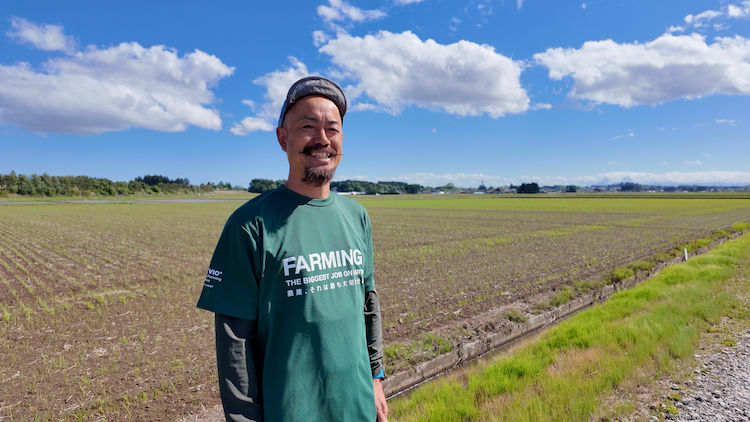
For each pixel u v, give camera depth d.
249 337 1.55
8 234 23.91
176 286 10.49
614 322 6.30
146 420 4.16
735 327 6.09
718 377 4.50
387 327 7.04
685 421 3.67
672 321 6.09
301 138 1.65
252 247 1.53
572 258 14.45
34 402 4.50
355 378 1.69
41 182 125.00
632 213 44.88
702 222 31.52
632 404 3.95
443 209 58.19
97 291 9.94
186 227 28.64
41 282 10.90
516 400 4.02
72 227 28.56
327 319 1.61
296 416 1.52
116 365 5.51
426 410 3.98
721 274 9.64
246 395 1.48
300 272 1.58
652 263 12.42
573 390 4.16
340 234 1.76
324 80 1.73
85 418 4.17
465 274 11.75
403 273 12.02
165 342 6.40
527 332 7.16
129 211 51.25
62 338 6.58
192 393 4.73
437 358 5.54
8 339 6.53
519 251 16.39
